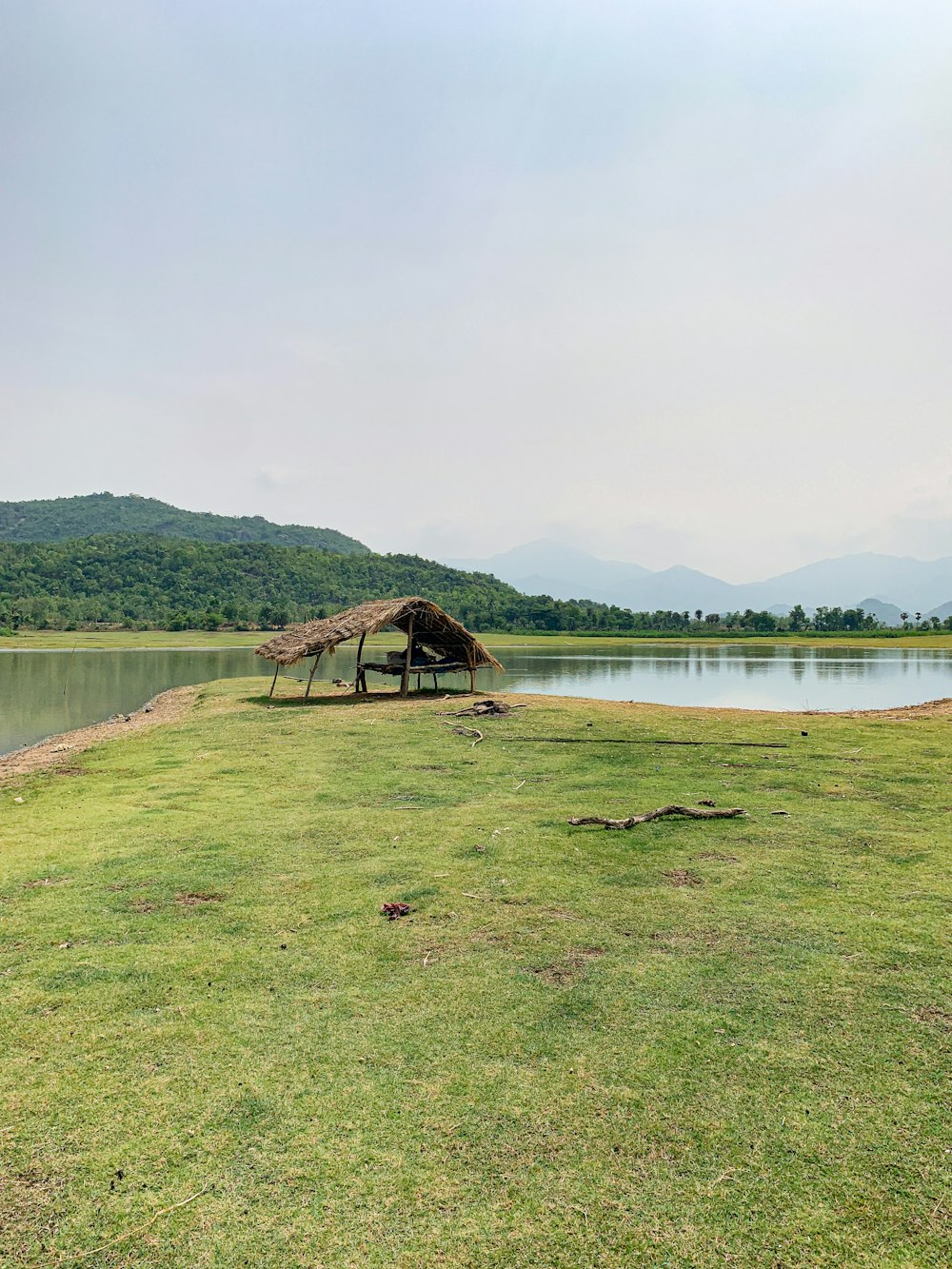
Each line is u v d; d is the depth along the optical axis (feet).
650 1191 11.48
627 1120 12.97
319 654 75.66
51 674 139.13
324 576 523.70
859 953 19.08
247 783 39.40
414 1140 12.52
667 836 29.19
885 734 54.24
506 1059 14.67
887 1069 14.37
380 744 50.98
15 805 36.73
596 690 113.60
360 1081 13.99
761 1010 16.42
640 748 48.91
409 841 28.71
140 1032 15.67
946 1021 16.02
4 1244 10.57
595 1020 16.05
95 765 47.09
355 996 17.07
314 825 30.96
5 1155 12.25
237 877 24.88
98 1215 11.07
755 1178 11.75
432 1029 15.71
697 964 18.51
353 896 23.08
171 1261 10.28
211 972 18.25
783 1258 10.34
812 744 50.39
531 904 22.33
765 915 21.49
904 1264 10.25
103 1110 13.28
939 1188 11.54
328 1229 10.78
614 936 20.15
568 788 37.55
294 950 19.40
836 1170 11.89
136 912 21.99
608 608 467.11
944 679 135.85
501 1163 12.00
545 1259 10.30
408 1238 10.62
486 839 28.89
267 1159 12.12
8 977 18.07
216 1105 13.37
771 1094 13.65
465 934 20.30
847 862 26.07
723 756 46.16
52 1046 15.20
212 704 78.79
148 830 30.55
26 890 23.86
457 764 43.91
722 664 176.96
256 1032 15.64
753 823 30.99
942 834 29.25
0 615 345.31
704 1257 10.36
